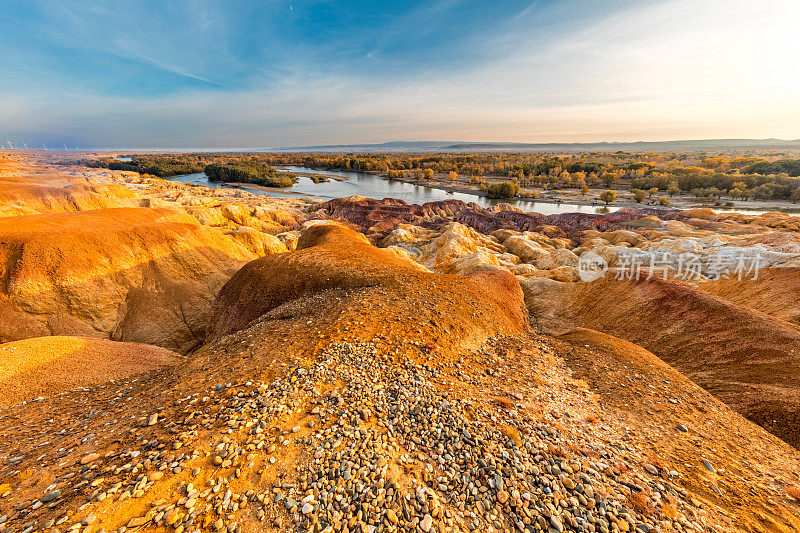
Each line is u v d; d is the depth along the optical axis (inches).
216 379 573.0
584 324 1831.9
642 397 763.4
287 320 888.9
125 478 350.3
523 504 364.5
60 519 299.7
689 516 390.0
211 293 2262.6
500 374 744.3
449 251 3090.6
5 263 1734.7
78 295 1800.0
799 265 1759.4
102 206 3528.5
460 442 447.5
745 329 1243.2
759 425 838.5
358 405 494.3
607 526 351.3
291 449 399.9
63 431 518.6
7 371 871.7
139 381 796.6
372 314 846.5
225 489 341.7
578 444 511.5
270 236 3284.9
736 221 4114.2
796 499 478.6
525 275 2632.9
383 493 354.9
